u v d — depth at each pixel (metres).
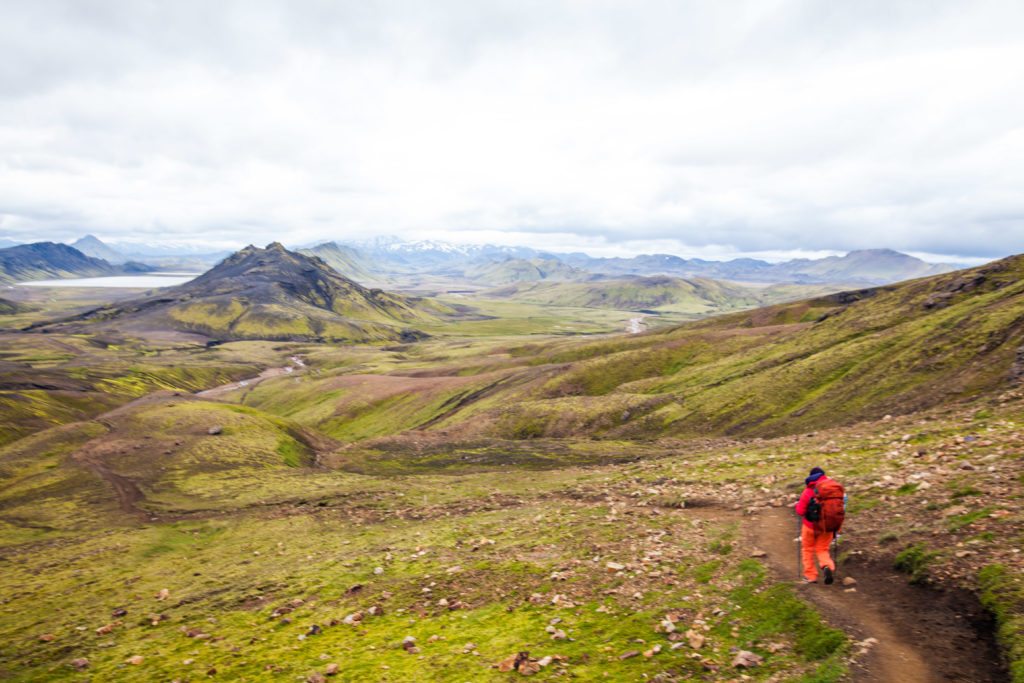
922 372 66.06
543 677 12.68
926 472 19.89
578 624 15.60
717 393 92.50
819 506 14.01
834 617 12.34
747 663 11.48
